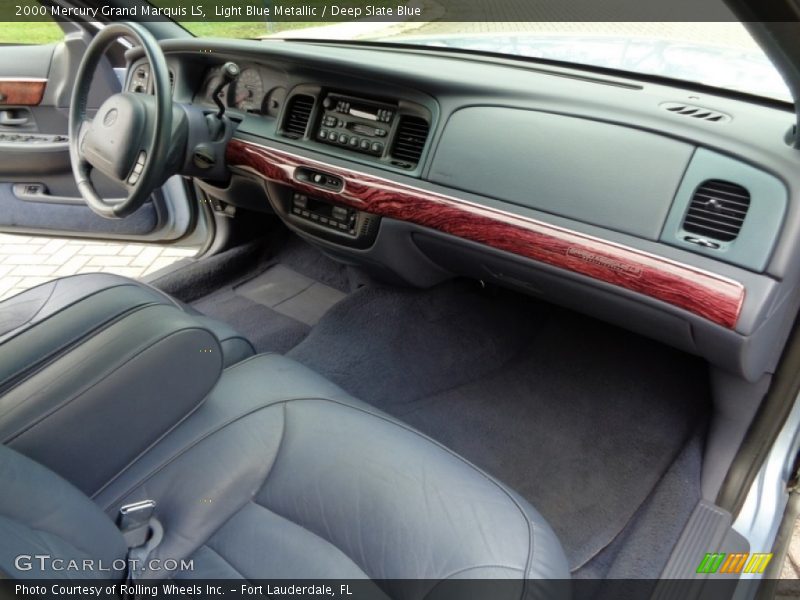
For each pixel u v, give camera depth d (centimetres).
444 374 175
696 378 168
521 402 167
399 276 172
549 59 151
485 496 88
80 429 90
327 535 88
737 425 138
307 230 174
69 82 205
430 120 138
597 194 118
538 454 152
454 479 90
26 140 212
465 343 183
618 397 165
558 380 172
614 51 151
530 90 125
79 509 76
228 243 225
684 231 110
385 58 151
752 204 103
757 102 122
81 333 99
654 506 130
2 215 230
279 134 165
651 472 145
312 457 96
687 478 134
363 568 84
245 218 221
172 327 98
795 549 138
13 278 249
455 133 135
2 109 212
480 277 162
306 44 172
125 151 147
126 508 87
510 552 81
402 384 172
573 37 168
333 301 209
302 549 87
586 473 147
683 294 110
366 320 189
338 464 94
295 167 161
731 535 121
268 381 111
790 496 139
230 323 198
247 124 171
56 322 102
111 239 236
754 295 104
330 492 91
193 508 92
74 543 72
